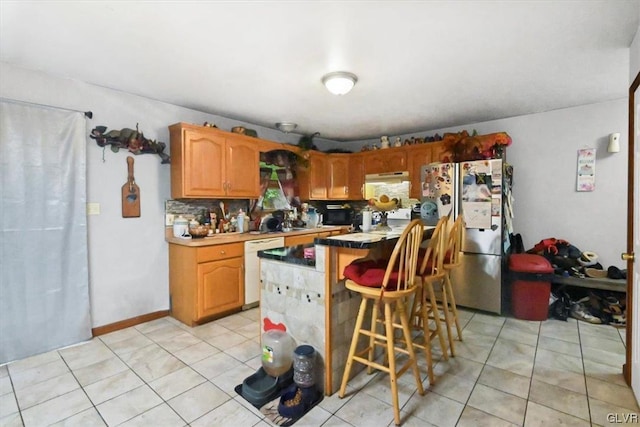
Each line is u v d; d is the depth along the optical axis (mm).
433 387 2031
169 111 3299
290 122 4059
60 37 1973
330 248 1942
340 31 1906
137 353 2488
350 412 1800
